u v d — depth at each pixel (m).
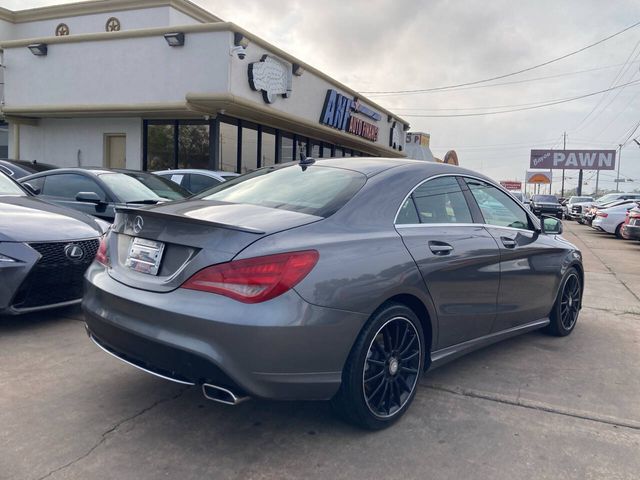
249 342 2.68
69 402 3.48
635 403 3.84
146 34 13.30
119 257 3.33
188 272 2.84
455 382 4.13
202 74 12.94
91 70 14.12
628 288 8.49
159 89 13.42
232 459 2.91
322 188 3.54
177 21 18.23
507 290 4.35
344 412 3.18
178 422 3.30
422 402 3.74
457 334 3.88
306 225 3.04
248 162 16.00
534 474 2.87
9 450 2.89
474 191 4.34
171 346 2.77
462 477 2.82
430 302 3.54
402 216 3.55
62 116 15.45
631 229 15.79
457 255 3.75
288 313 2.74
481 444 3.18
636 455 3.11
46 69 14.67
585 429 3.41
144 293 2.97
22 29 20.30
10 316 5.27
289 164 4.21
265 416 3.43
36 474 2.68
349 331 2.98
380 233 3.31
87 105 14.18
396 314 3.28
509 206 4.79
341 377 3.01
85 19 19.12
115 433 3.12
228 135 15.06
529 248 4.64
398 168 3.82
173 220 2.98
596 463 3.01
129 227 3.26
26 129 16.27
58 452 2.89
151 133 15.05
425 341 3.67
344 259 3.00
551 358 4.79
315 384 2.90
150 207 3.60
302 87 16.11
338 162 4.02
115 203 7.16
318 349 2.86
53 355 4.25
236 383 2.71
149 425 3.24
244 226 2.87
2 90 16.58
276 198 3.51
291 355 2.77
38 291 4.73
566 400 3.86
